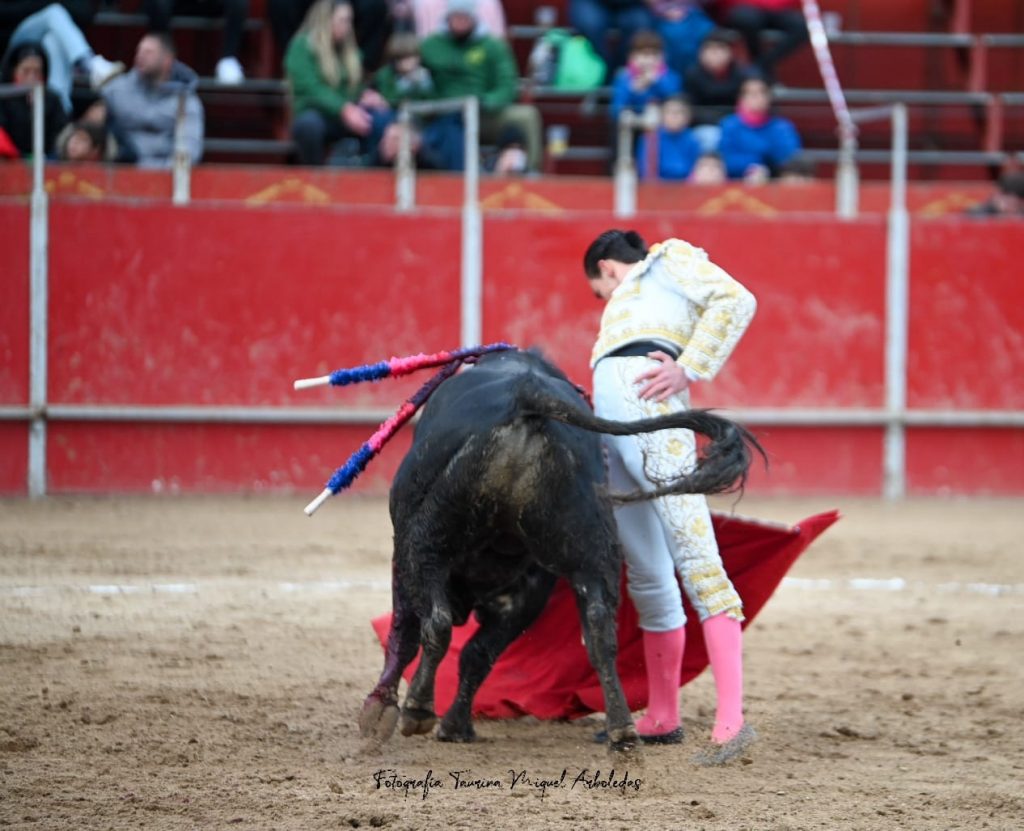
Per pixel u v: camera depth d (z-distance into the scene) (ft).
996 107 147.64
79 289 116.16
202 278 117.39
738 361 121.80
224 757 45.24
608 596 42.80
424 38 125.39
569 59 141.79
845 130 125.59
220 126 140.36
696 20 133.80
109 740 46.80
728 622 47.06
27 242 115.34
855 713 53.16
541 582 47.73
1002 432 124.88
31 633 63.82
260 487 118.73
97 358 116.57
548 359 49.06
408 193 119.14
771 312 122.11
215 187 117.80
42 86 115.85
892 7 159.12
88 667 57.47
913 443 124.06
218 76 136.87
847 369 122.83
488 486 41.96
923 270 123.44
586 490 42.57
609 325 48.37
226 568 82.84
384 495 119.75
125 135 119.03
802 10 144.25
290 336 118.32
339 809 39.70
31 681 54.80
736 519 50.44
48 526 97.55
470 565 44.91
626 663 52.01
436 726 50.93
